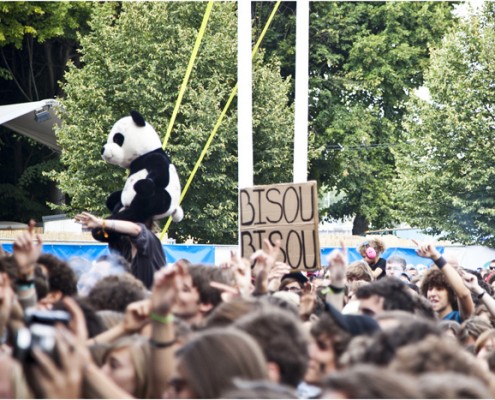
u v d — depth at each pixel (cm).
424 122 4638
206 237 4269
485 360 790
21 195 5291
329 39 5469
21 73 5441
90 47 4122
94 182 4109
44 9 4694
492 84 4544
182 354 482
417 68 5550
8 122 4222
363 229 5831
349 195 5616
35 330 473
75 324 570
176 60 4094
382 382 409
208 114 4047
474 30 4556
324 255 3219
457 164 4600
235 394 431
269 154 4388
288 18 5453
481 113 4522
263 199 1250
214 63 4169
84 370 512
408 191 4681
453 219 4653
